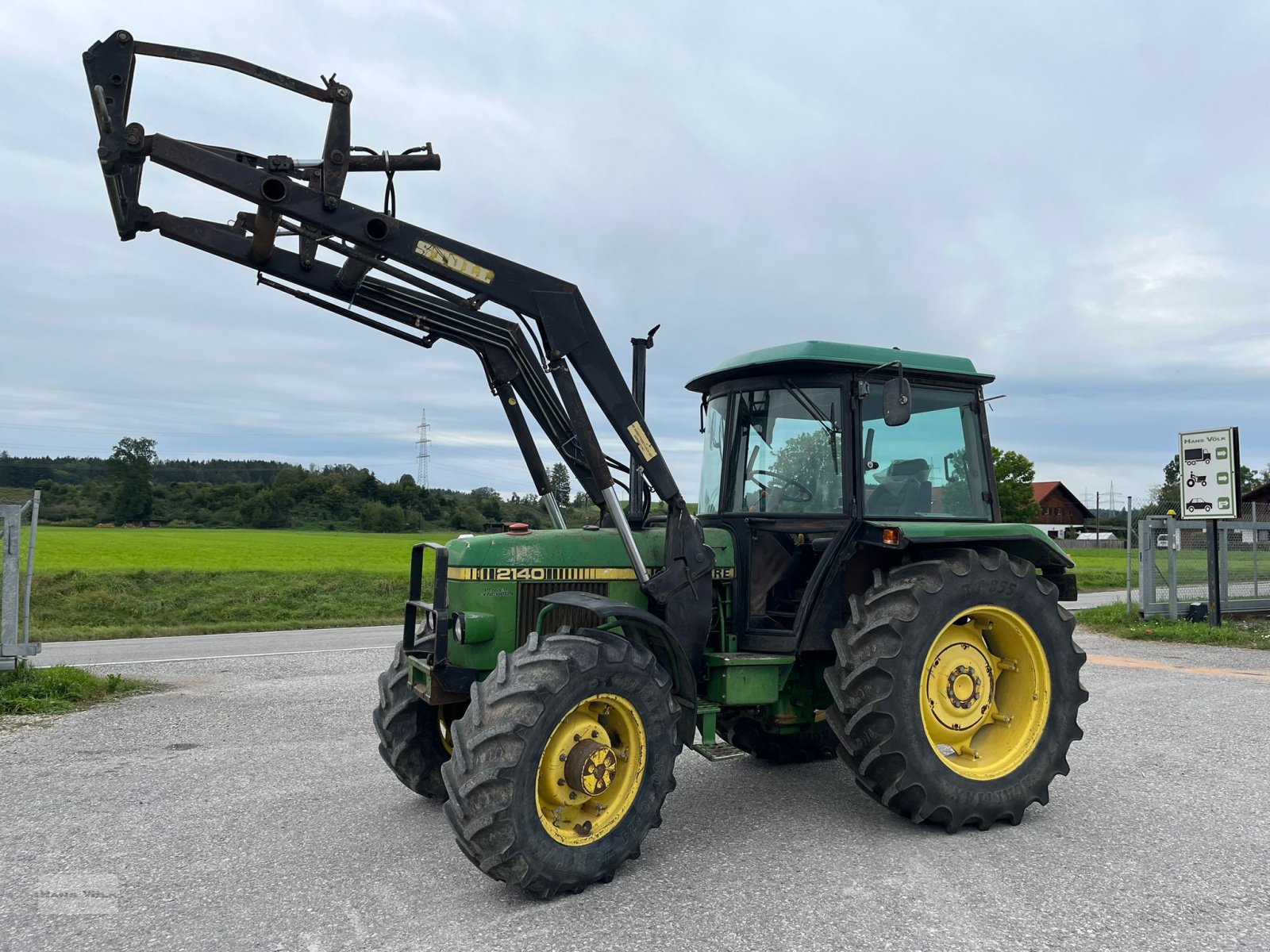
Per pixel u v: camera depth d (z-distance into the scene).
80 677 8.24
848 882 3.61
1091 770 5.28
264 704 7.63
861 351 4.72
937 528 4.50
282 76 3.68
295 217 3.67
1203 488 11.76
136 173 3.79
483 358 4.64
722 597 4.66
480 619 4.11
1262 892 3.48
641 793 3.74
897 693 4.12
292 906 3.42
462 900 3.48
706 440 5.39
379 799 4.85
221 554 29.80
